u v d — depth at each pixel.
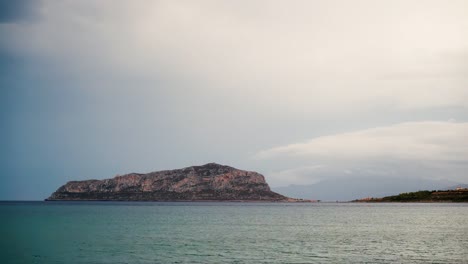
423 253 66.00
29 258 60.44
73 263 56.59
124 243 77.19
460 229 108.88
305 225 125.56
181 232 100.00
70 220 142.50
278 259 60.47
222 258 61.09
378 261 58.81
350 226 120.75
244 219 157.62
